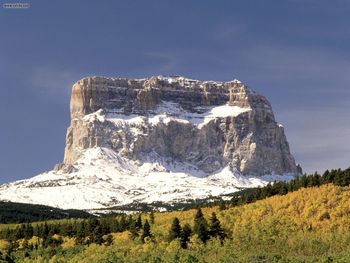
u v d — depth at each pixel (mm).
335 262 193875
